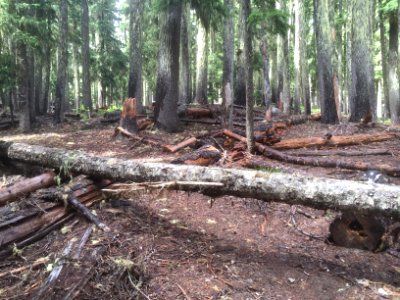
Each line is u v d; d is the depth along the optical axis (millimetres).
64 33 18547
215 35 30906
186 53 22094
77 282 3365
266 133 9492
